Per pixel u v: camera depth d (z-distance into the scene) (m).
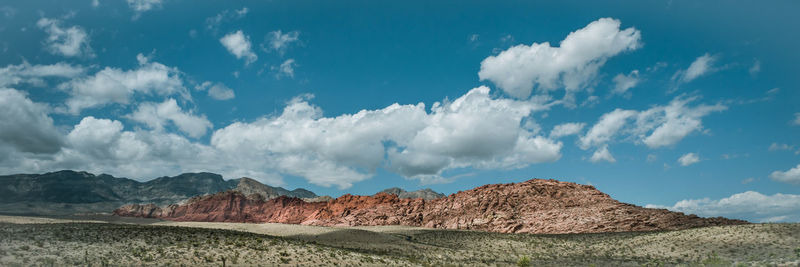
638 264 73.75
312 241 106.25
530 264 75.06
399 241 117.75
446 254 95.12
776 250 71.56
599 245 105.94
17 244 49.81
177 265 49.53
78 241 56.81
